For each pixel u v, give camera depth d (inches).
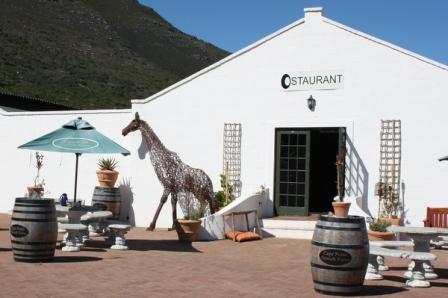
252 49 659.4
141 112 705.0
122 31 3319.4
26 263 415.2
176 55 3395.7
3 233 583.8
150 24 3629.4
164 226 681.6
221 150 669.9
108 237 531.8
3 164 784.9
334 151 748.0
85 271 394.3
